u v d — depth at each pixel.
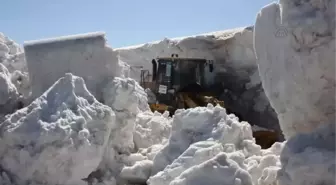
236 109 12.95
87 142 2.99
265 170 2.61
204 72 12.05
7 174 2.99
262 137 8.73
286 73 2.46
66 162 2.93
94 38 3.97
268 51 2.67
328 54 2.18
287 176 2.07
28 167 2.90
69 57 3.95
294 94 2.46
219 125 3.26
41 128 2.92
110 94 3.71
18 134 2.95
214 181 2.29
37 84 3.96
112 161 3.49
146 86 11.84
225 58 13.52
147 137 4.16
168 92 10.91
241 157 2.61
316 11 2.24
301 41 2.30
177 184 2.34
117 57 4.06
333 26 2.15
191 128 3.38
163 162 3.26
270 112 11.84
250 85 12.80
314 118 2.43
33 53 3.99
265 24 2.68
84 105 3.22
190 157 2.76
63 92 3.26
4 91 3.78
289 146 2.19
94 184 3.16
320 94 2.32
